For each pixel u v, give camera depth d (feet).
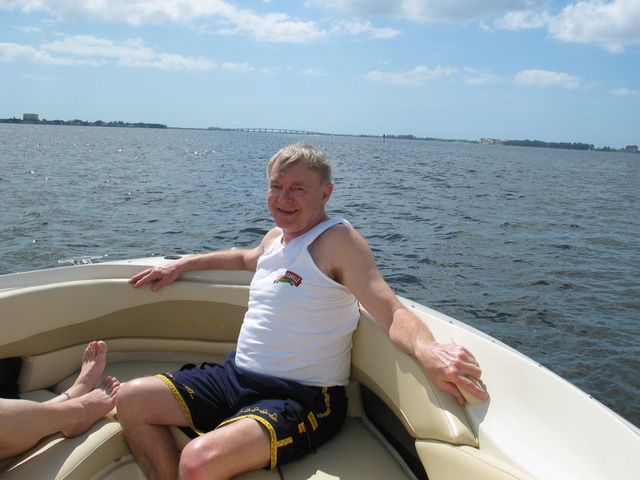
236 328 9.41
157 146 200.23
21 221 38.93
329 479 6.64
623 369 19.13
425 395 6.70
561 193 85.71
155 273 9.23
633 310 24.99
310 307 7.46
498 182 100.53
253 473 6.66
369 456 7.19
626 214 61.62
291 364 7.38
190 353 9.57
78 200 50.52
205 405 7.34
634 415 16.49
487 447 6.01
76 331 8.91
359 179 90.27
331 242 7.55
